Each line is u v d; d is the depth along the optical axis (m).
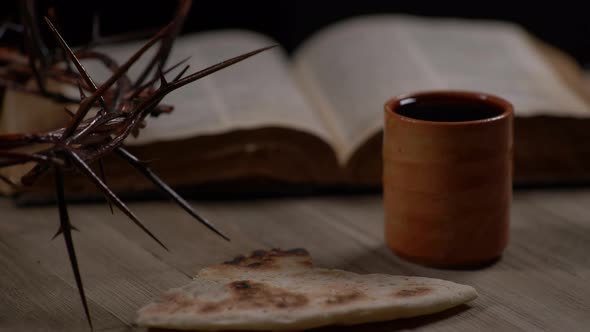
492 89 1.00
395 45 1.08
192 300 0.77
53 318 0.79
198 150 0.94
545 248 0.88
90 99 0.71
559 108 0.97
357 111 1.00
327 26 1.39
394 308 0.77
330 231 0.91
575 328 0.78
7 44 0.98
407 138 0.83
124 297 0.81
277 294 0.78
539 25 1.41
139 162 0.76
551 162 0.97
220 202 0.96
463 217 0.83
